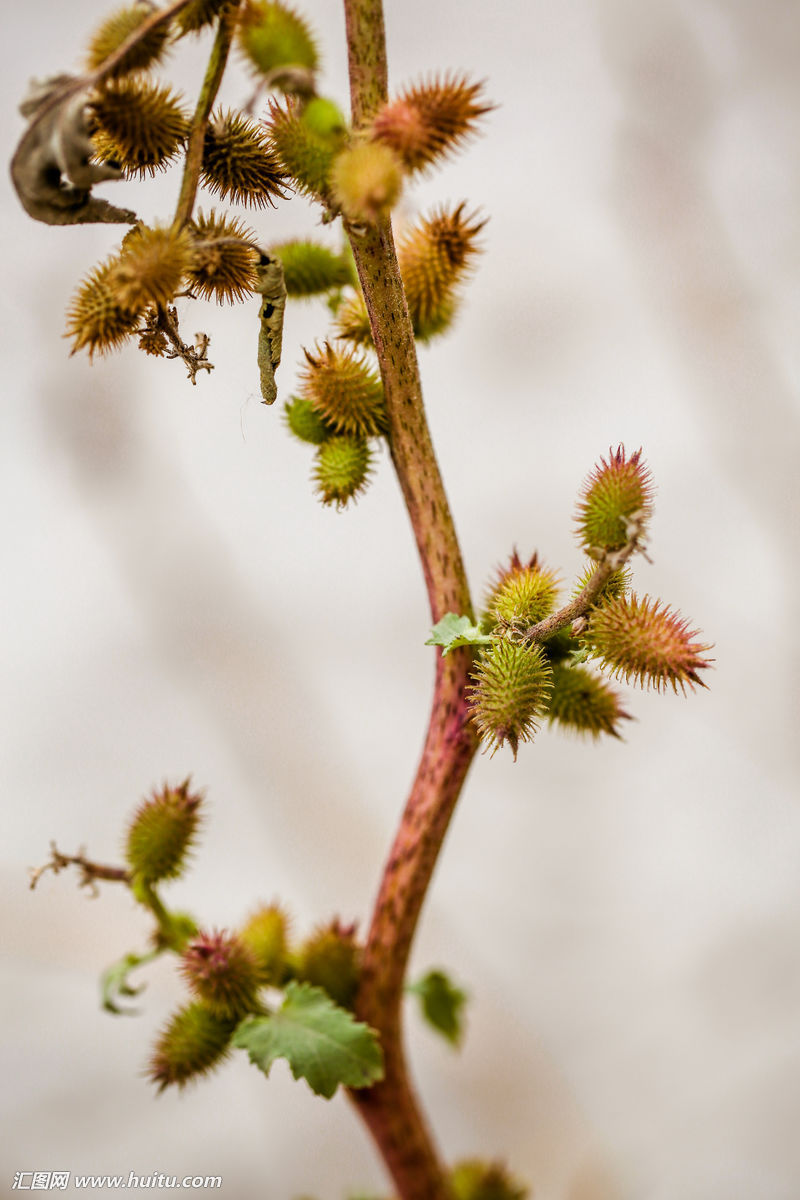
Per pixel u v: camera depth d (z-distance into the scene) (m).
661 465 1.06
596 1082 1.01
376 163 0.51
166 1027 0.57
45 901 1.00
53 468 1.04
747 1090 1.00
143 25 0.51
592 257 1.06
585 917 1.05
